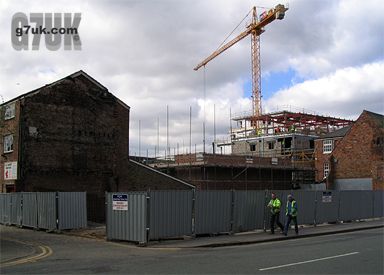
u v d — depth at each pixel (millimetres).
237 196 21453
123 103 38469
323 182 55750
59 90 34312
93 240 19594
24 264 12797
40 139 33000
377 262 12172
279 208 21125
